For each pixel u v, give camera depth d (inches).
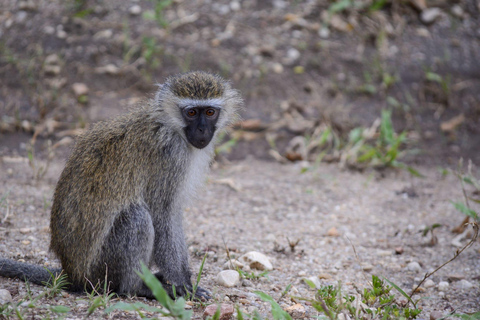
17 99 565.9
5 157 498.3
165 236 308.0
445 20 692.1
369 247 399.5
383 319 271.6
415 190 498.9
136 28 639.1
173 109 311.4
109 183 300.8
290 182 506.6
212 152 344.8
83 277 300.8
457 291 336.8
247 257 352.8
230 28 655.1
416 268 366.0
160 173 308.7
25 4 637.9
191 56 619.8
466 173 532.4
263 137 571.5
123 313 268.2
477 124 602.5
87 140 312.3
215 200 464.1
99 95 581.9
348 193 489.4
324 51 647.8
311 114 593.9
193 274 335.0
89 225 297.3
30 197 426.9
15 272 302.0
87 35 625.3
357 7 687.1
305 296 313.7
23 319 248.2
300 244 396.8
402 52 651.5
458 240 406.9
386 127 546.3
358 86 622.2
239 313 251.1
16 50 604.1
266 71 622.2
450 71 642.8
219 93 321.1
